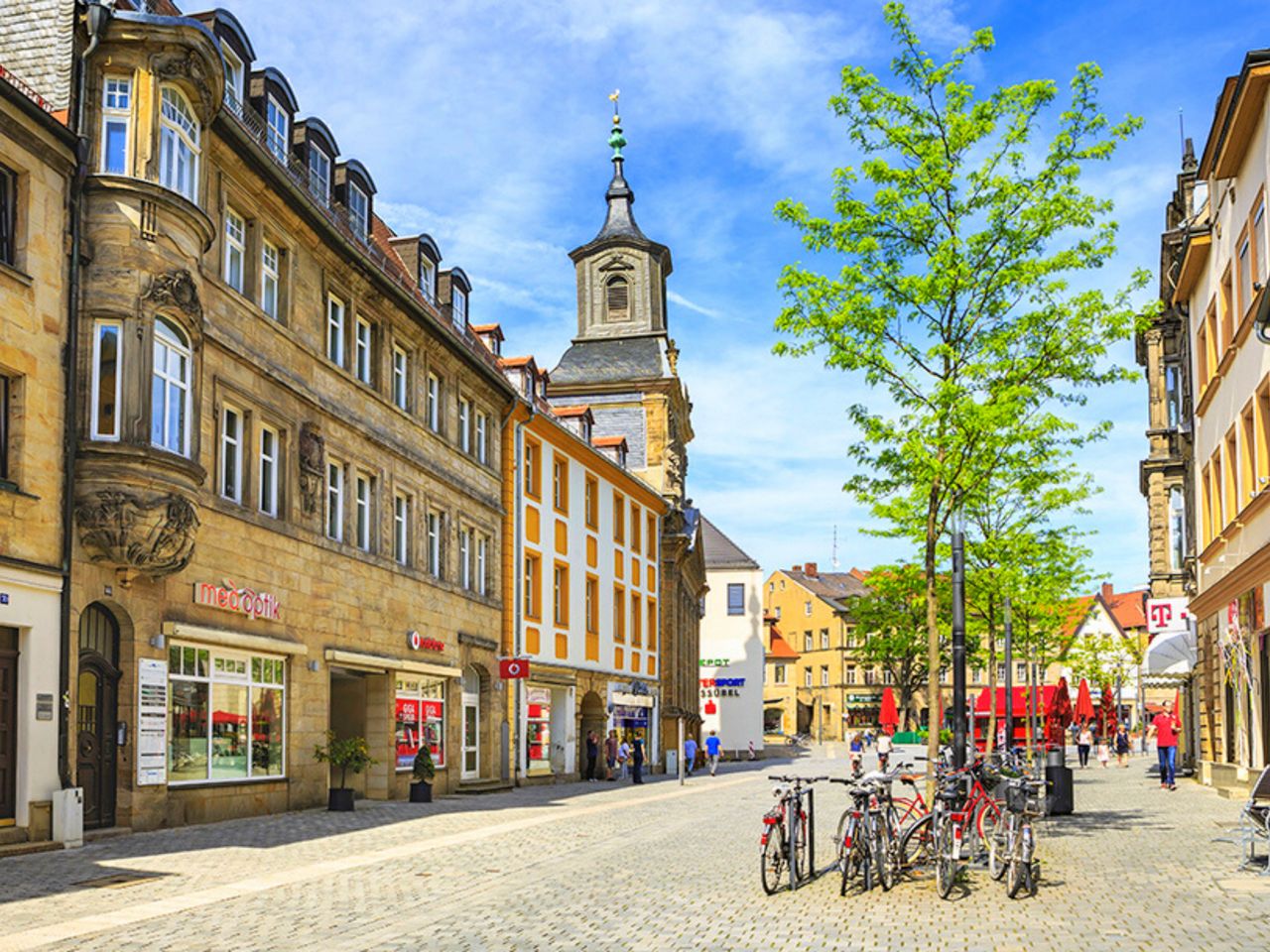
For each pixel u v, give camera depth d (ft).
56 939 34.96
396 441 99.81
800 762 224.74
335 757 83.25
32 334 57.67
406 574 100.42
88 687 61.93
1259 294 71.10
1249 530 80.07
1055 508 107.24
